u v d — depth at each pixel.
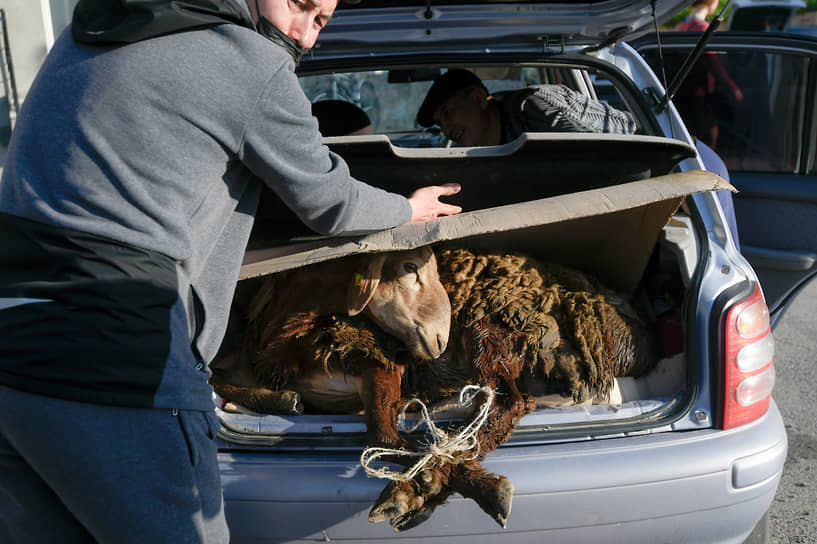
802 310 5.67
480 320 2.30
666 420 2.11
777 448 2.14
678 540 2.07
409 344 2.25
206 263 1.75
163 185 1.54
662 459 2.01
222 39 1.56
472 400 2.17
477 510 1.97
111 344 1.47
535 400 2.21
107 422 1.50
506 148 2.11
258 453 2.08
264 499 1.98
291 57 1.75
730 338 2.11
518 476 1.97
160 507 1.55
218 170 1.63
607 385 2.24
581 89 4.06
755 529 2.45
